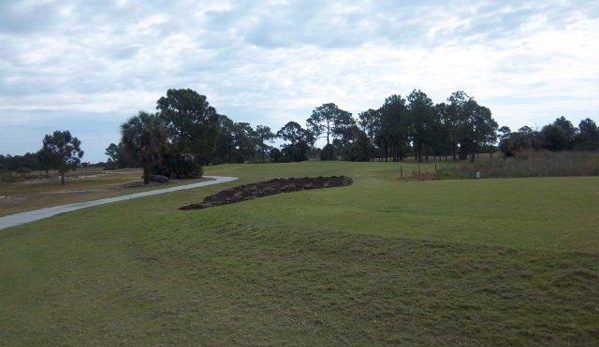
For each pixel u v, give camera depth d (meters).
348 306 7.45
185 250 12.09
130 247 13.61
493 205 12.52
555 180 19.39
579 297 6.57
